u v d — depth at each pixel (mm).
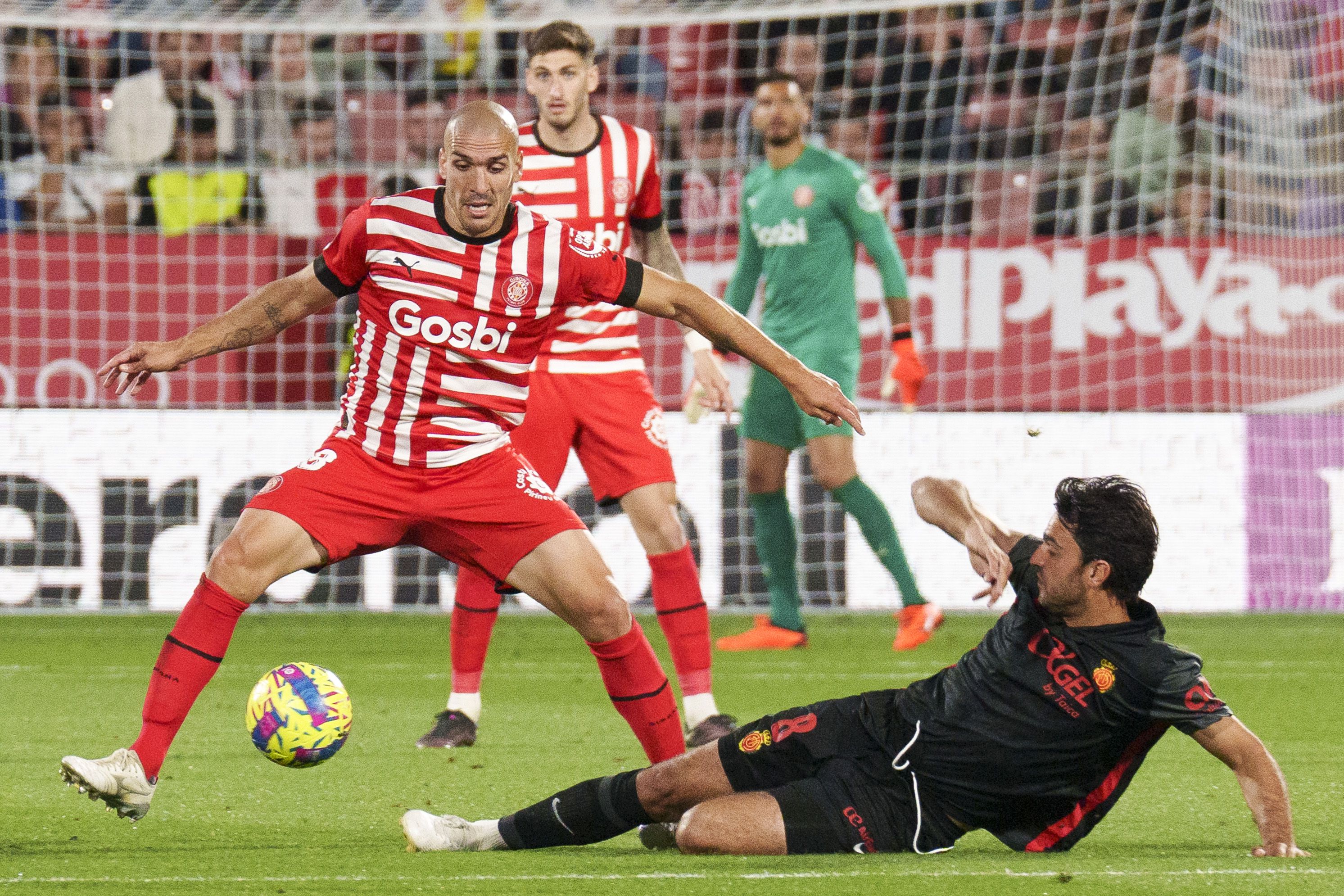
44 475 37719
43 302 38094
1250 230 43062
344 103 46406
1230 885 11906
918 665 29500
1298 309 39875
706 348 20875
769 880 11992
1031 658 12570
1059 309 39406
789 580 32438
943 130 46312
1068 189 43906
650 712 14438
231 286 38844
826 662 30062
